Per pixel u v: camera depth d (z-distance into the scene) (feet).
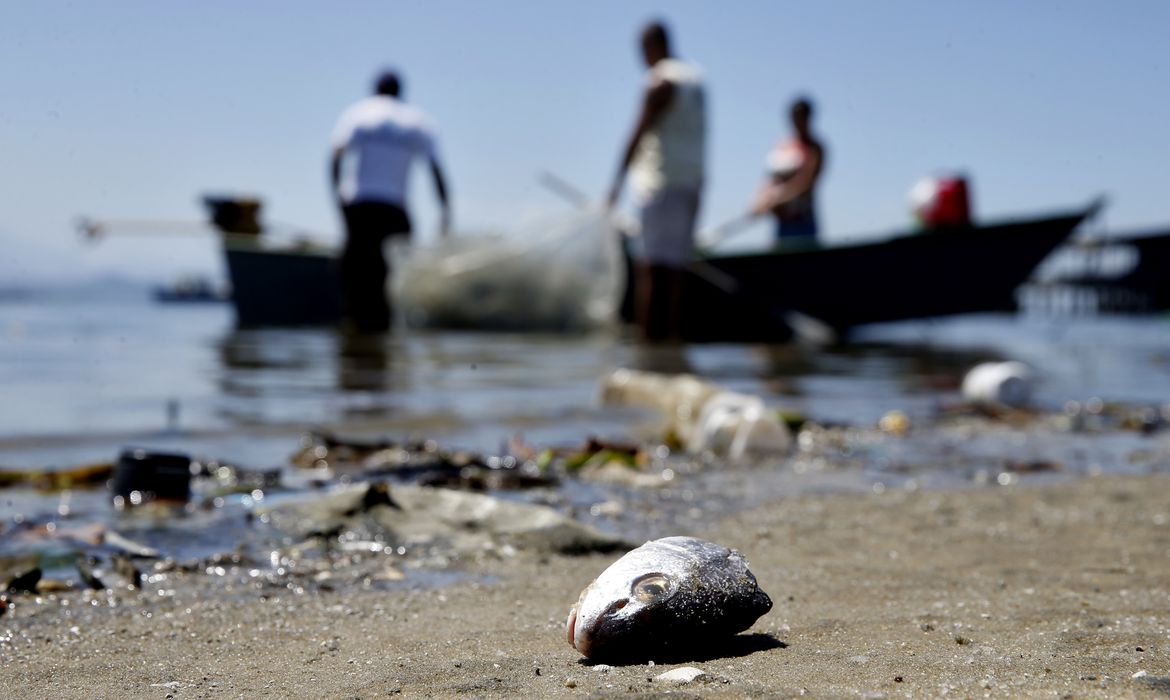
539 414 16.61
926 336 45.98
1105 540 9.20
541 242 37.24
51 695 5.27
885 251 36.76
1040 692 4.74
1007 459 13.91
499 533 8.89
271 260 40.96
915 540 9.21
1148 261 88.48
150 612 6.91
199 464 11.65
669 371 23.79
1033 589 7.33
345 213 33.68
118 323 46.83
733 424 14.19
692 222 31.78
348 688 5.24
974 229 36.40
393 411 16.46
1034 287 100.17
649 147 31.12
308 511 9.34
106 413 15.62
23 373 21.18
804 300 37.32
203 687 5.35
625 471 12.23
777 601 6.95
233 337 33.99
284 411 16.12
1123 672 5.12
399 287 37.29
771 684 4.90
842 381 22.90
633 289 37.24
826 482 12.20
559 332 37.45
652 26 30.89
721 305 37.50
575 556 8.60
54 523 9.32
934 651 5.57
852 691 4.77
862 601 6.95
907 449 14.70
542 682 5.17
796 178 35.88
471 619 6.73
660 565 5.68
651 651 5.42
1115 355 33.81
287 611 6.95
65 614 6.84
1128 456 14.25
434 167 34.19
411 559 8.35
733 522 9.94
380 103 33.32
